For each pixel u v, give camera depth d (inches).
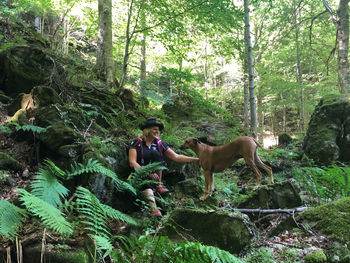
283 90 636.1
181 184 171.8
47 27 527.5
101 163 138.2
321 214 127.3
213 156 158.6
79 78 263.4
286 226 132.1
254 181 221.3
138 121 216.5
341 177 161.5
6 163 136.8
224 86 906.7
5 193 122.7
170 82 302.4
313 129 300.8
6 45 246.2
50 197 93.0
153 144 150.1
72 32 612.1
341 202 130.4
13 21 356.5
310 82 745.6
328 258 105.8
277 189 157.4
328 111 294.4
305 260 103.6
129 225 111.7
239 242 112.5
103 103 245.3
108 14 369.4
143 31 320.8
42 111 171.9
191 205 149.2
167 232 113.2
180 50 351.6
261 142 720.3
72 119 181.3
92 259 84.4
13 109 190.7
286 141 407.5
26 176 138.1
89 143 150.6
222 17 333.4
